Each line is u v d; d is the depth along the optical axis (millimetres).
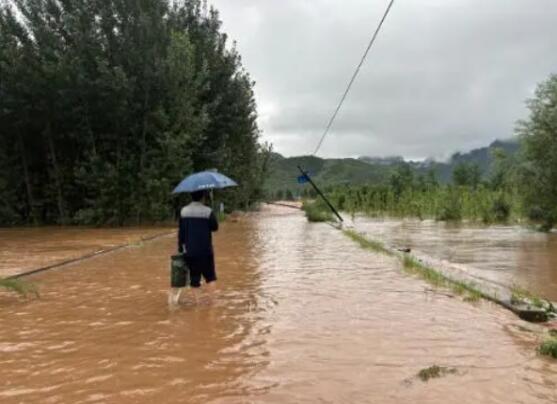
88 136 28234
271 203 89562
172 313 7645
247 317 7309
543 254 13867
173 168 27938
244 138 40062
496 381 4773
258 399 4445
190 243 8242
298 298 8523
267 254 14703
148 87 27297
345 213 40625
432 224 27312
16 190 30000
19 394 4668
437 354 5570
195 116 29453
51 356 5723
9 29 27422
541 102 21141
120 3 27078
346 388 4648
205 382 4867
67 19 26406
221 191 35094
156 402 4438
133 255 14953
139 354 5738
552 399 4375
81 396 4602
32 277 11117
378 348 5797
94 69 26797
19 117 27781
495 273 10680
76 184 30141
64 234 23156
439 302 8109
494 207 27734
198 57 32469
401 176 51125
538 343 5941
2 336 6527
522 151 21844
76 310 7922
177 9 32938
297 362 5371
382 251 14680
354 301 8227
